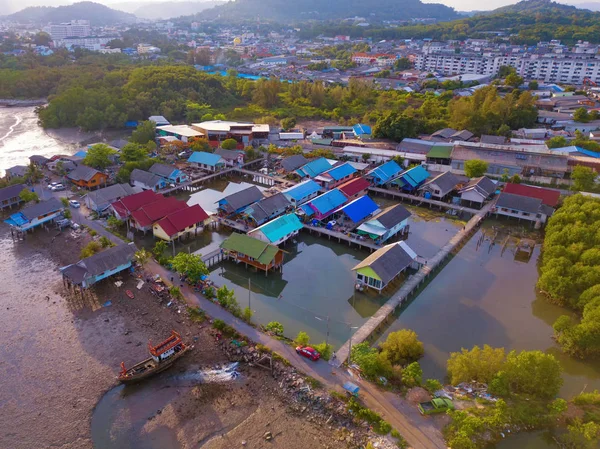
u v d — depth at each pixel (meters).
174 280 62.62
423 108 155.00
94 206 82.38
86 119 141.25
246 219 81.12
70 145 131.50
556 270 61.09
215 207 92.00
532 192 89.88
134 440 40.25
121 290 60.84
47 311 56.75
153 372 46.78
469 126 139.62
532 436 39.69
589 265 60.81
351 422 41.28
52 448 39.38
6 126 147.00
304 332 54.56
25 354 49.72
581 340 49.69
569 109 156.75
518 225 86.19
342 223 83.00
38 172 98.44
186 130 131.50
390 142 134.00
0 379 46.31
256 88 183.50
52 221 79.69
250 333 52.38
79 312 56.69
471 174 101.62
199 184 104.44
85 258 61.22
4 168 108.88
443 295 64.38
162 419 42.38
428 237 81.00
